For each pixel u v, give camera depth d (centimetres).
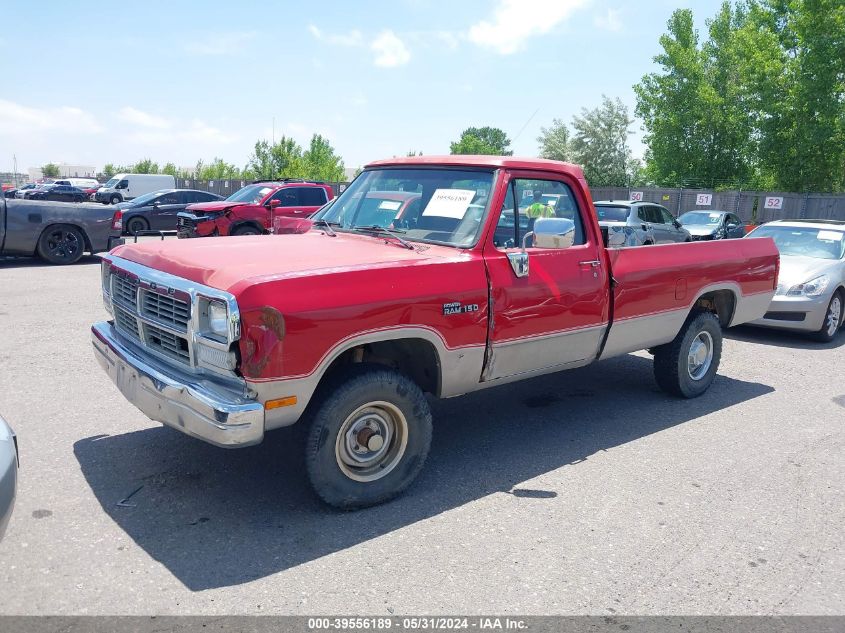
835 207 3209
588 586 340
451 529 391
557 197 500
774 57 3512
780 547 384
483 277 435
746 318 685
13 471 284
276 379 349
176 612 306
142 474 443
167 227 2370
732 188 3991
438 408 609
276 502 413
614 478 469
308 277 360
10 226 1355
